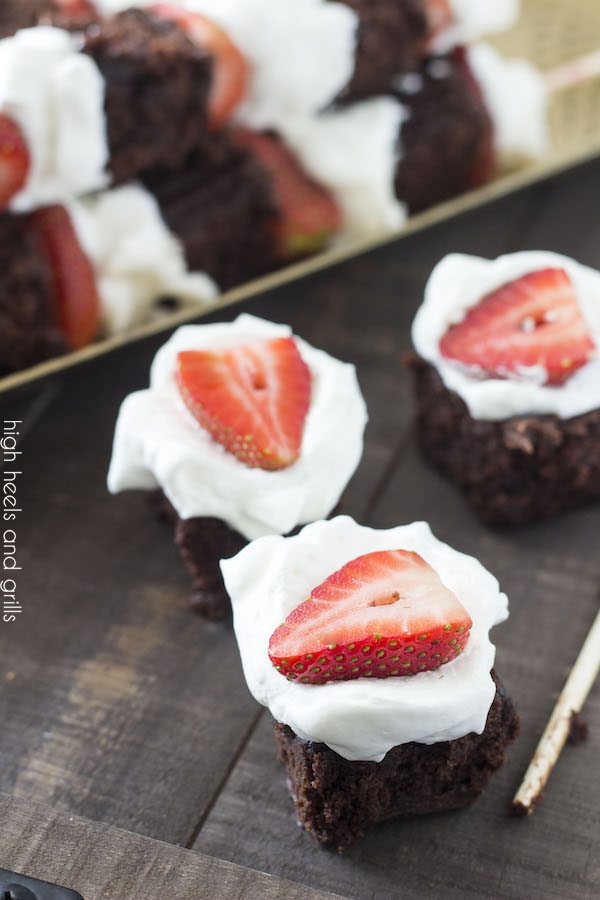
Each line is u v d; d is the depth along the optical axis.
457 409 0.35
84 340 0.38
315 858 0.30
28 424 0.38
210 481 0.32
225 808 0.31
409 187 0.42
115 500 0.37
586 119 0.44
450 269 0.36
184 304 0.39
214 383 0.33
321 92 0.39
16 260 0.37
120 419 0.34
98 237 0.38
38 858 0.29
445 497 0.36
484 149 0.42
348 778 0.30
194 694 0.33
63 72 0.35
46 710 0.33
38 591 0.35
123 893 0.29
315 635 0.29
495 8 0.41
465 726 0.29
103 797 0.31
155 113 0.37
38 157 0.36
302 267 0.39
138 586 0.35
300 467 0.33
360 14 0.39
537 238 0.43
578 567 0.35
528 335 0.35
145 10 0.37
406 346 0.40
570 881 0.30
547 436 0.34
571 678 0.32
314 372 0.34
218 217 0.39
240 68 0.38
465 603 0.30
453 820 0.31
